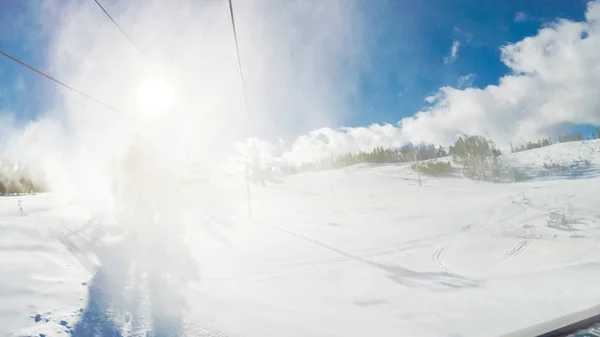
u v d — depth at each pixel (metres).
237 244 17.34
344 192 49.16
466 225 24.69
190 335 6.15
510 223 25.00
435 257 15.83
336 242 18.75
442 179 60.97
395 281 11.59
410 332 7.05
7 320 5.34
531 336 4.57
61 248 10.20
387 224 25.80
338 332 6.98
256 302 8.48
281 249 16.59
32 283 6.91
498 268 13.94
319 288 10.56
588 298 9.45
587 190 36.91
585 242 18.80
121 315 6.49
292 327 7.05
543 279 11.95
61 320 5.73
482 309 8.61
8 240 9.58
